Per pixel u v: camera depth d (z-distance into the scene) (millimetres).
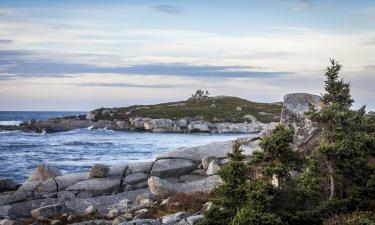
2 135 124062
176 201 29125
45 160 66625
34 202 32688
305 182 18656
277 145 16203
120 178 39875
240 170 16469
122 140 110250
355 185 18469
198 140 112562
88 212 29953
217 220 16859
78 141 104562
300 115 34812
